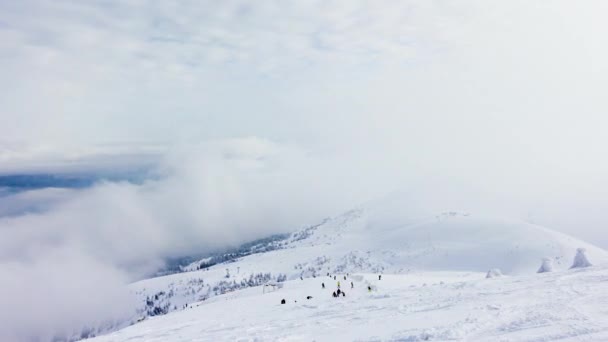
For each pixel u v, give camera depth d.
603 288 17.62
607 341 9.38
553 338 10.20
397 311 20.83
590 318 11.80
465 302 19.80
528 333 11.05
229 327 25.92
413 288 34.09
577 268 31.08
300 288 78.56
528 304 15.73
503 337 11.06
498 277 32.84
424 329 13.69
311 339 16.30
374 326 16.91
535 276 28.56
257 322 26.70
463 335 12.04
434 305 20.78
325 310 27.53
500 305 16.58
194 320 36.34
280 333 19.20
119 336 30.42
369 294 35.22
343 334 16.22
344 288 68.75
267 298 59.09
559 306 14.23
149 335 28.09
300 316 26.34
